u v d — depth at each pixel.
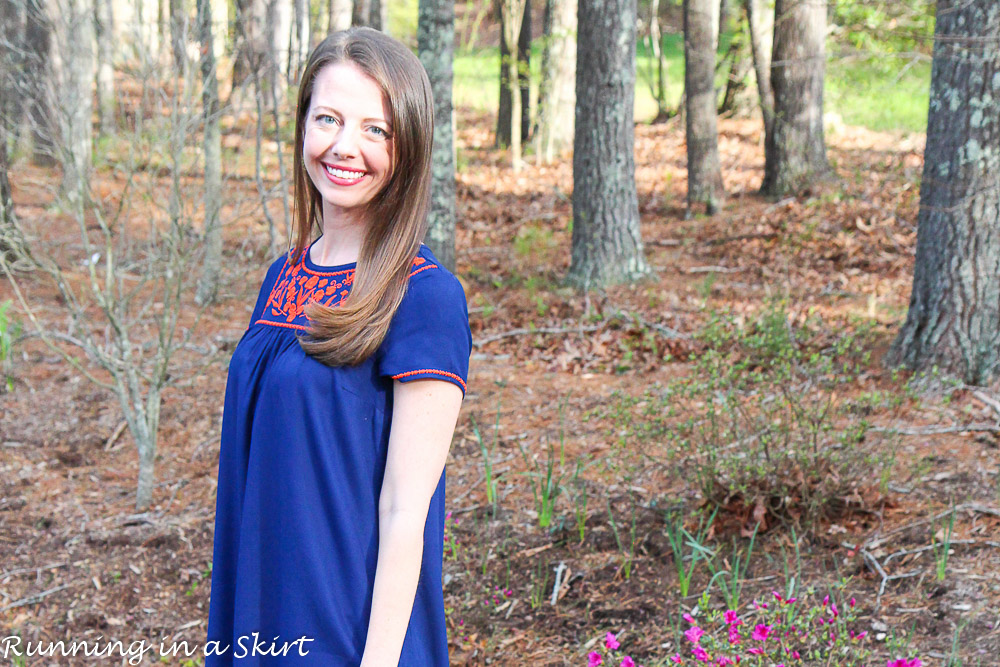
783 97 11.02
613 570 3.66
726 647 2.82
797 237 9.22
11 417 5.47
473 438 5.14
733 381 4.61
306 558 1.34
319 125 1.38
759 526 3.74
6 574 3.86
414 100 1.39
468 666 3.14
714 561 3.62
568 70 15.41
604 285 8.24
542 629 3.33
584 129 8.25
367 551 1.35
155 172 4.63
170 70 4.66
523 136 17.25
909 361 5.45
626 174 8.27
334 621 1.34
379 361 1.34
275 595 1.38
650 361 6.19
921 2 6.32
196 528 4.22
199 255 5.04
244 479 1.45
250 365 1.46
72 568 3.92
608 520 4.04
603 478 4.46
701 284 8.18
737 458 3.97
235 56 5.63
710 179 10.78
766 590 3.37
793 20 10.70
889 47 7.07
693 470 4.29
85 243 4.34
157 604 3.68
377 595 1.30
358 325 1.31
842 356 5.71
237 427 1.46
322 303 1.42
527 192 13.22
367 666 1.29
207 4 4.77
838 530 3.72
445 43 6.79
